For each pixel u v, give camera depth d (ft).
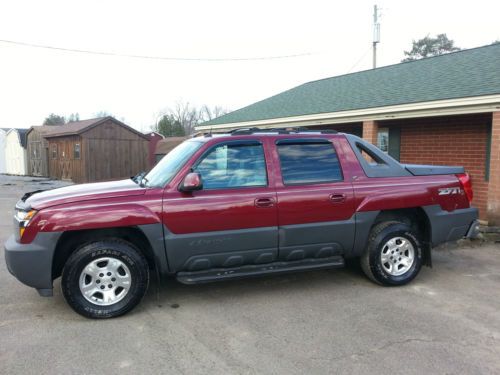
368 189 16.29
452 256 21.43
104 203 13.66
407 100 31.27
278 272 15.31
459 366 10.74
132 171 82.12
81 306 13.47
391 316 13.88
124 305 13.80
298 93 52.49
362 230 16.21
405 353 11.41
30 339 12.25
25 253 13.11
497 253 21.98
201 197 14.34
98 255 13.55
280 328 12.99
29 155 104.12
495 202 25.43
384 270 16.58
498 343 11.98
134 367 10.71
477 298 15.55
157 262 14.17
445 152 33.47
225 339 12.26
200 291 16.30
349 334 12.56
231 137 15.16
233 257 14.84
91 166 77.05
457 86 30.19
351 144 16.75
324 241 15.78
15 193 57.72
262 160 15.35
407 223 17.71
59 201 13.56
